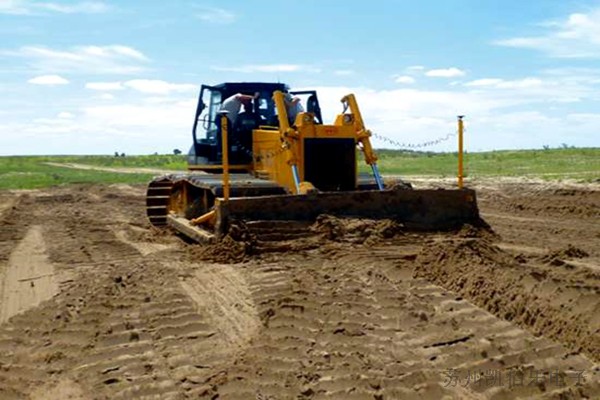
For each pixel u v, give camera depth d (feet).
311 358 21.79
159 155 240.73
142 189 100.42
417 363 21.31
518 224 50.55
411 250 34.09
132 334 24.40
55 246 44.86
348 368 20.92
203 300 28.27
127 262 37.42
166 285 30.35
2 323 26.84
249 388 19.92
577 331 22.79
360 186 42.19
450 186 79.56
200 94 50.34
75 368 21.95
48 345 23.99
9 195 91.20
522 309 24.73
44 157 249.14
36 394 20.18
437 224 38.93
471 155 152.97
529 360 21.45
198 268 33.78
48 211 70.28
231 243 35.32
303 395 19.44
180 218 47.73
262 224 35.94
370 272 30.07
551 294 25.44
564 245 39.68
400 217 38.47
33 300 30.30
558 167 102.58
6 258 40.83
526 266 30.12
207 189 40.88
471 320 24.50
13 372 21.81
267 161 43.50
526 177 86.53
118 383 20.70
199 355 22.67
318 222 36.63
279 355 22.12
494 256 31.17
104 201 82.28
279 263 33.30
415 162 143.64
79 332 24.82
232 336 24.25
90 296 29.04
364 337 23.27
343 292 27.55
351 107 42.80
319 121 47.78
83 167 178.91
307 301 26.55
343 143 41.68
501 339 22.85
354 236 35.88
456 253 30.09
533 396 19.51
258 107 46.50
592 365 21.16
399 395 19.35
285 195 37.55
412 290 27.68
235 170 47.01
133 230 52.85
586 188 66.49
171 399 19.48
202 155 49.96
